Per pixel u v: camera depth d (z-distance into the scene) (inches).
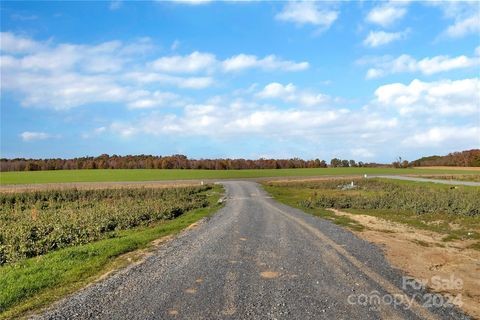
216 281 339.0
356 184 2354.8
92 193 1701.5
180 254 457.1
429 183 2160.4
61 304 290.8
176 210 1064.2
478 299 293.9
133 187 2174.0
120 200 1347.2
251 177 3348.9
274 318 254.1
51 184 2559.1
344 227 685.9
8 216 989.8
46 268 406.0
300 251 461.4
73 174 3646.7
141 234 641.0
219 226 700.7
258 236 576.1
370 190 1886.1
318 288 315.9
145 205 1155.9
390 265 394.9
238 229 653.3
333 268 379.9
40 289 334.6
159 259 434.3
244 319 252.8
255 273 363.9
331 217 845.8
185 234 621.0
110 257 458.3
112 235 689.6
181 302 286.8
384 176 3127.5
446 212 848.9
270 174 3718.0
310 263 400.5
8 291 321.4
